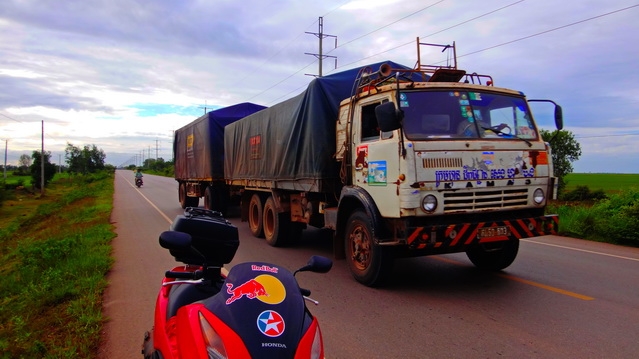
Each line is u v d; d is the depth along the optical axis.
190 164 19.38
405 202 5.61
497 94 6.61
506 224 5.97
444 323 5.05
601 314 5.21
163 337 3.09
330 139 8.12
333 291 6.43
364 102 6.79
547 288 6.30
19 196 47.06
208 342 2.43
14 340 4.88
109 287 6.93
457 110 6.23
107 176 75.81
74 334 4.94
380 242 5.98
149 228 13.70
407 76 7.86
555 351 4.23
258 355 2.33
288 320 2.53
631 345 4.34
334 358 4.23
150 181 60.00
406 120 5.96
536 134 6.59
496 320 5.09
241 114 16.83
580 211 11.89
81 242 10.61
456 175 5.79
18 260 10.66
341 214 7.24
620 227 9.98
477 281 6.77
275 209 10.25
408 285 6.63
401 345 4.48
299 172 8.92
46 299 6.26
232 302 2.60
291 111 9.35
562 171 24.20
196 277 3.65
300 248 10.17
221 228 4.34
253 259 8.88
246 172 12.57
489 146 6.03
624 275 7.03
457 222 5.96
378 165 6.21
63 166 137.12
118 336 4.93
